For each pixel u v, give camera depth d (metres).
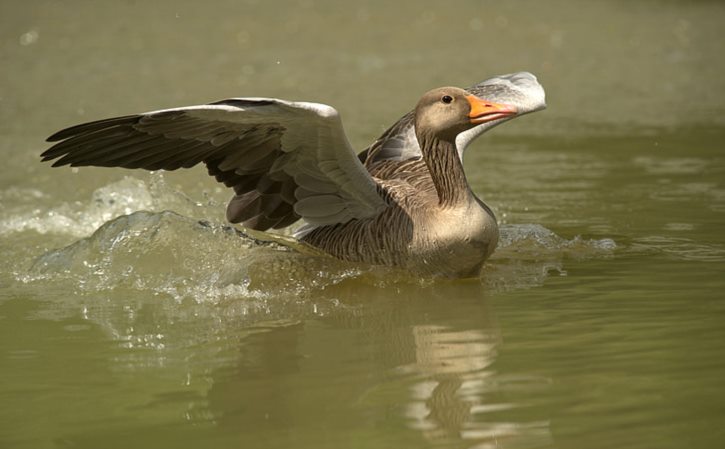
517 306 10.43
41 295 11.45
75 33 36.75
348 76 28.94
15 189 17.11
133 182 16.28
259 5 43.44
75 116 23.47
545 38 35.56
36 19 39.84
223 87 27.20
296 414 7.67
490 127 13.59
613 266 11.87
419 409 7.66
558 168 18.09
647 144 19.98
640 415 7.37
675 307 10.04
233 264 12.02
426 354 8.99
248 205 12.30
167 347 9.48
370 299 11.11
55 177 17.98
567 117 23.55
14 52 33.28
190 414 7.75
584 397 7.75
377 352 9.12
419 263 11.53
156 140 11.21
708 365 8.33
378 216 11.84
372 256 11.79
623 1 44.72
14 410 7.92
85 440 7.33
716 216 14.18
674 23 38.31
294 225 14.24
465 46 34.12
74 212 15.55
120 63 31.11
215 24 38.75
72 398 8.16
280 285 11.67
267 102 9.95
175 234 12.43
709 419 7.25
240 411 7.79
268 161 11.63
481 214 11.39
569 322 9.73
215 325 10.23
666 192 15.84
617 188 16.31
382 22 39.12
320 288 11.63
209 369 8.80
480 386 8.09
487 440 7.05
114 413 7.82
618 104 24.97
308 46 34.34
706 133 20.81
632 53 32.62
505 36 36.06
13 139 21.12
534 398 7.78
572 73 29.59
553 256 12.53
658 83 27.72
